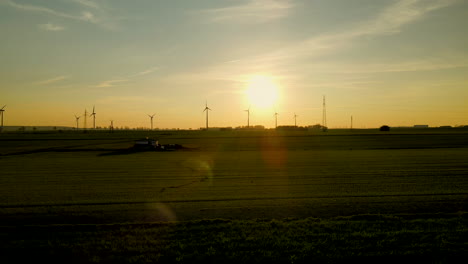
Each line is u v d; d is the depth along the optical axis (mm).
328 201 20250
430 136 114812
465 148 73500
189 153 68188
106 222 15953
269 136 126688
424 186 25641
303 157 55625
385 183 27547
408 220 14859
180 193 24266
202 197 22453
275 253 11516
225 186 27438
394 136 116375
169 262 11078
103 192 25000
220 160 52156
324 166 41562
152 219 16344
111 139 118188
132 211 18125
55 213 17781
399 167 38938
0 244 12625
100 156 61625
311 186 26750
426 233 13078
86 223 15852
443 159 47906
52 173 37250
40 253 11852
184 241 12719
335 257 11195
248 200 21062
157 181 30828
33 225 14969
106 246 12281
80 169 41094
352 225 14258
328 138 111625
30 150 76312
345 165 42281
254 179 31328
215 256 11359
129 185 28547
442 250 11570
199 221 15156
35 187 27641
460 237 12594
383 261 11070
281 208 18234
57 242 12742
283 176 33094
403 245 12000
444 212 17109
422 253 11391
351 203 19484
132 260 11211
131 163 48438
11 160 54031
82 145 91125
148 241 12727
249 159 53438
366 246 11930
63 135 148875
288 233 13383
